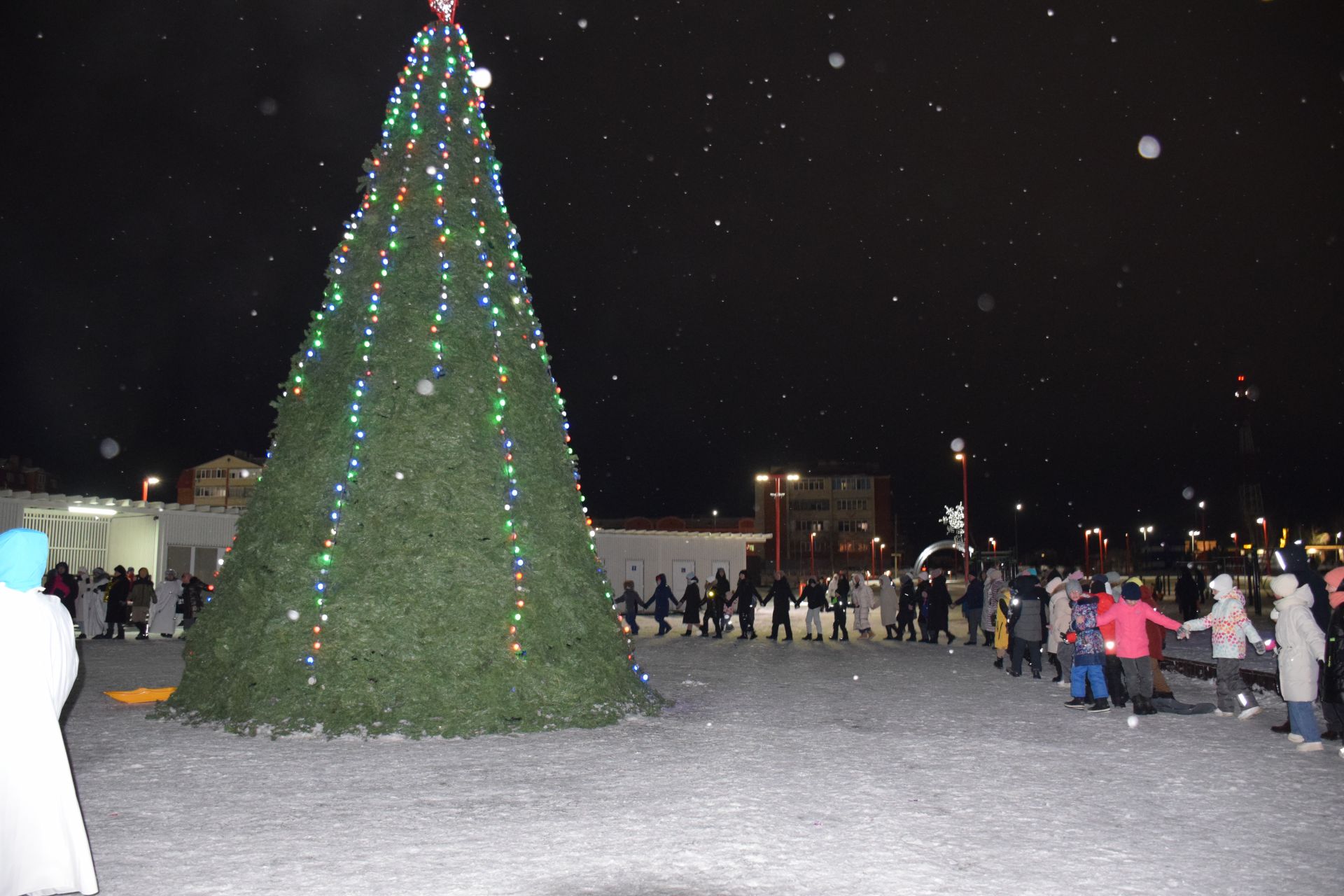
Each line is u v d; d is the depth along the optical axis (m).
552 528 11.12
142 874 5.40
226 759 8.54
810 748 9.12
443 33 12.22
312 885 5.21
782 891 5.11
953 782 7.71
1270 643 11.27
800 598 25.59
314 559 10.20
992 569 22.73
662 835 6.15
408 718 9.59
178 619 24.56
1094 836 6.17
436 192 11.42
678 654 20.67
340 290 11.49
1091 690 12.65
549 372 12.08
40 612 4.58
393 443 10.49
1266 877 5.38
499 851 5.81
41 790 4.41
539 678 10.24
